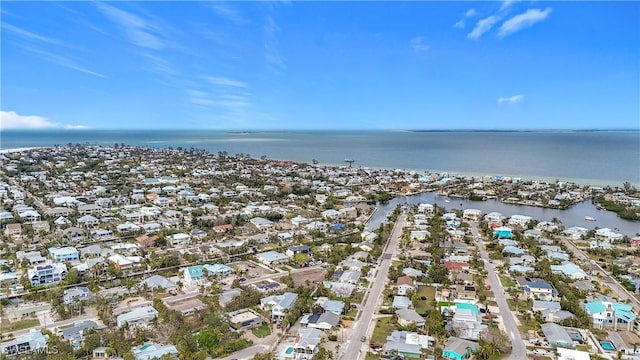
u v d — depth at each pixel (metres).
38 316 108.81
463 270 144.00
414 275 136.75
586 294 125.75
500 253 161.75
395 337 98.12
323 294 123.31
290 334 101.44
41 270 128.38
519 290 126.94
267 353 91.88
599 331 103.19
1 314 109.50
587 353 91.12
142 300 118.62
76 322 105.38
